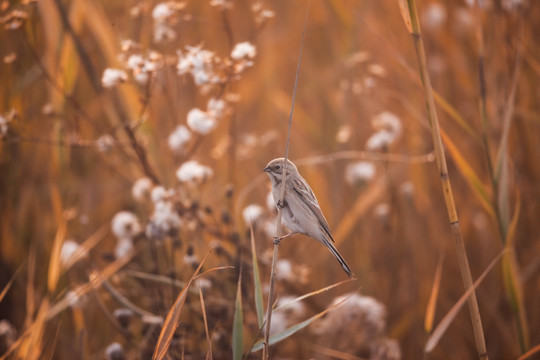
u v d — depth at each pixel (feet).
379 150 34.63
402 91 43.24
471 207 39.32
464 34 42.29
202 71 25.81
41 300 31.94
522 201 36.55
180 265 31.96
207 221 31.48
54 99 35.32
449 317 21.25
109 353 25.67
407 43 43.34
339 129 41.93
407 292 36.91
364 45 45.75
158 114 36.94
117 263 27.89
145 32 35.37
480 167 39.06
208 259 31.48
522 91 36.81
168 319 20.01
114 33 34.76
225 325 27.94
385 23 45.65
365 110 43.11
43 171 39.99
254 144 39.83
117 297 26.58
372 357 28.94
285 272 29.09
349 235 39.19
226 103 30.04
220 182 38.88
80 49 34.24
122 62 31.24
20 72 36.35
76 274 33.19
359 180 35.27
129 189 39.86
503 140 25.48
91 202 39.88
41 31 37.91
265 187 40.34
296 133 45.98
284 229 30.81
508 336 33.40
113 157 38.24
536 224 36.47
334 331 29.66
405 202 38.78
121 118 33.76
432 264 38.37
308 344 30.19
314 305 32.42
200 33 44.73
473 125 38.88
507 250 25.34
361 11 43.62
